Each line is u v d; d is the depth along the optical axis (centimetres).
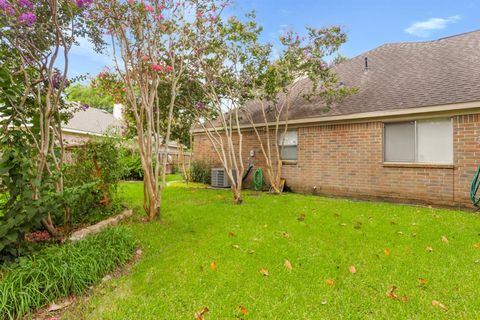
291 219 568
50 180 366
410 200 752
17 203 331
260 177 1024
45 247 359
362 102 859
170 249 406
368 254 383
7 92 357
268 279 319
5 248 318
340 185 880
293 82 949
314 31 841
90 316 252
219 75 803
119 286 302
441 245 411
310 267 348
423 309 259
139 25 512
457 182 682
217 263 357
